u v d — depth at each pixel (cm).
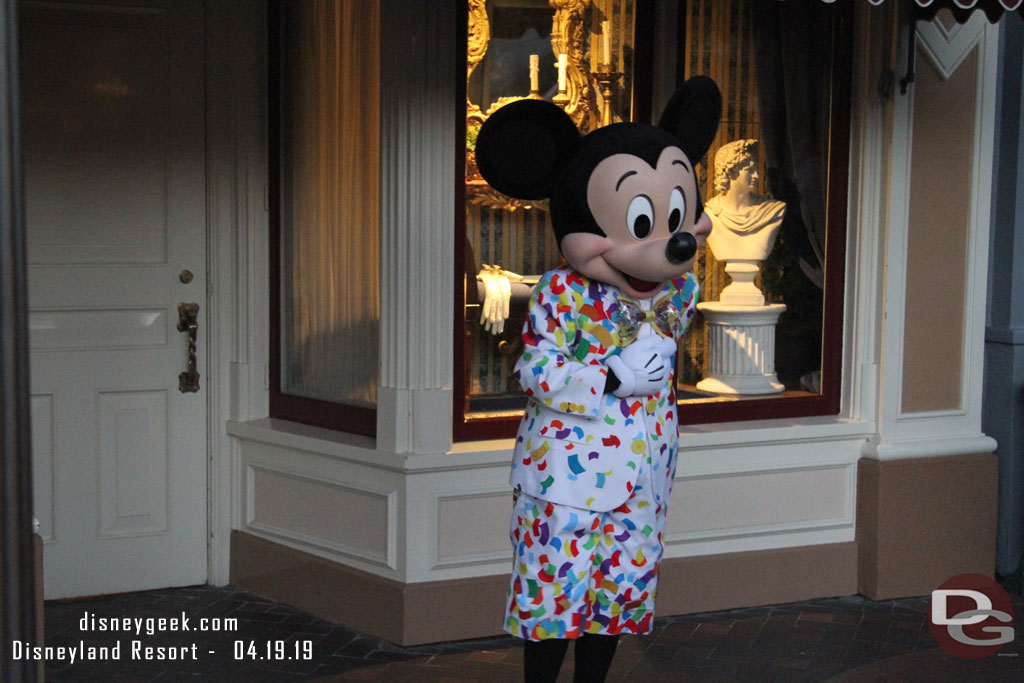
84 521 458
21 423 181
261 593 461
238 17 453
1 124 177
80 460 455
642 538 321
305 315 461
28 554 183
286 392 472
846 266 470
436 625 412
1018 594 486
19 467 181
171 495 468
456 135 414
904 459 463
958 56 460
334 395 451
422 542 411
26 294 182
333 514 436
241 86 456
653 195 303
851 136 463
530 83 432
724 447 447
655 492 321
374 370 432
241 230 462
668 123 338
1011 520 499
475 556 420
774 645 419
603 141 309
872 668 398
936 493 468
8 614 180
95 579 461
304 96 452
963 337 473
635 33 450
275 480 456
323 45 442
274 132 460
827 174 470
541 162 315
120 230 455
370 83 421
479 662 399
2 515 179
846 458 466
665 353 316
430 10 394
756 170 465
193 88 457
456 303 419
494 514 421
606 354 312
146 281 459
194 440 470
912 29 441
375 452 411
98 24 445
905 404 467
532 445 316
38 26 438
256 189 461
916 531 467
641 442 314
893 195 454
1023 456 499
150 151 455
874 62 453
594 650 333
